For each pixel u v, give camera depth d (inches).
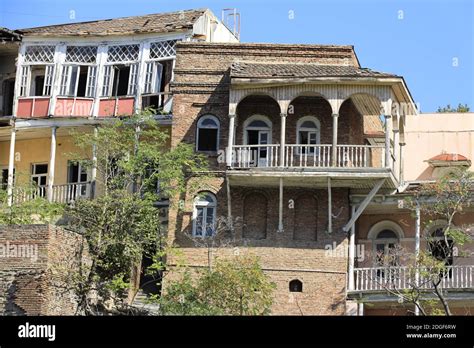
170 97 2074.3
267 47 2022.6
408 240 1985.7
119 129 1979.6
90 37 2154.3
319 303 1900.8
